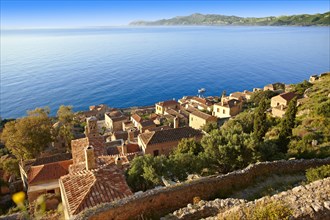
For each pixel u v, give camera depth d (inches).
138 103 6230.3
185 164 1104.8
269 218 417.7
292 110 1300.4
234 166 1111.6
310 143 1315.2
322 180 538.0
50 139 2370.8
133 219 584.7
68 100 6279.5
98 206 573.3
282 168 822.5
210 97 5541.3
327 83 2987.2
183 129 1915.6
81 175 867.4
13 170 2025.1
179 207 639.1
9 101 6013.8
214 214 521.7
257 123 1457.9
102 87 7362.2
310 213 420.2
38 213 939.3
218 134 1301.7
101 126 4138.8
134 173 1079.6
